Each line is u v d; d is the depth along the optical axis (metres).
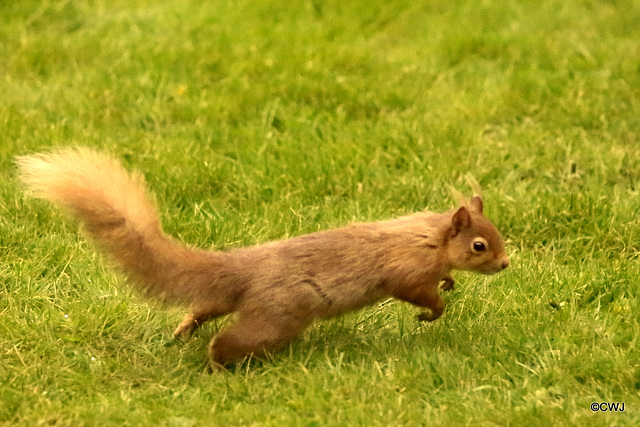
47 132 19.38
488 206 16.84
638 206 16.84
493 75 24.08
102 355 12.43
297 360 12.17
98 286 14.20
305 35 26.47
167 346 12.90
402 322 13.40
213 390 11.58
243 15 28.06
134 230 11.86
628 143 19.94
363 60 24.77
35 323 12.95
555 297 14.11
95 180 11.92
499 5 28.94
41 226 15.87
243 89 22.78
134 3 28.94
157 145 19.28
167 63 24.33
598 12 28.66
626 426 10.73
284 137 20.30
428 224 12.53
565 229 16.41
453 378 11.84
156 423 10.69
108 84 22.73
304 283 11.88
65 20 27.33
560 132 20.34
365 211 16.97
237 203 17.53
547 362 12.13
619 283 14.52
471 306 13.86
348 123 21.27
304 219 16.45
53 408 10.86
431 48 25.77
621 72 23.66
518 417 10.80
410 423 10.73
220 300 12.04
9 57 24.34
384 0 29.19
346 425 10.68
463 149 19.34
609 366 11.95
